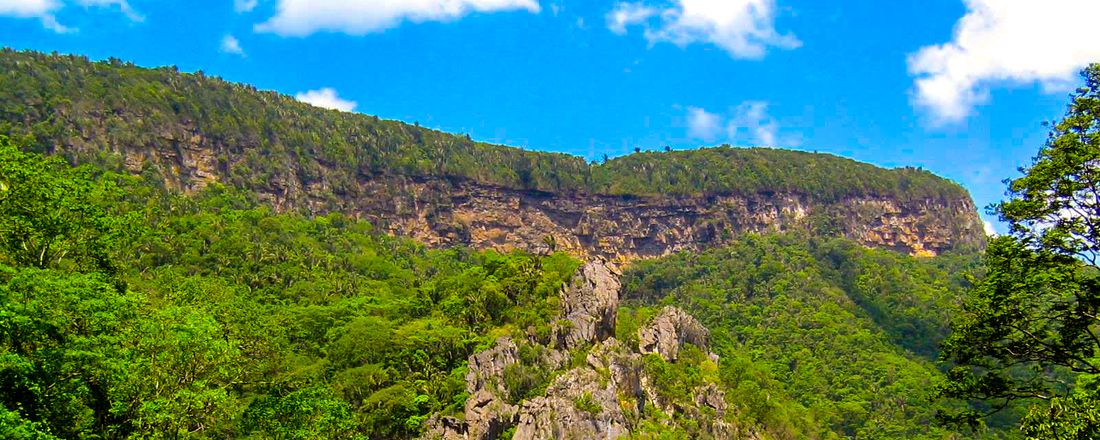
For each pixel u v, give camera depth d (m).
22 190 41.47
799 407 159.75
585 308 109.88
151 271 123.00
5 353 31.64
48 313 34.28
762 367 181.88
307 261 170.25
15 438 29.78
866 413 171.12
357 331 94.25
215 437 56.25
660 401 113.88
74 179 47.06
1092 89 30.95
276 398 60.50
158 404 36.72
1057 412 28.03
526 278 111.69
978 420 35.00
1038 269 31.23
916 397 173.75
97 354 34.44
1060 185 30.42
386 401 79.88
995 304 32.59
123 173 196.75
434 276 194.25
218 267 143.50
